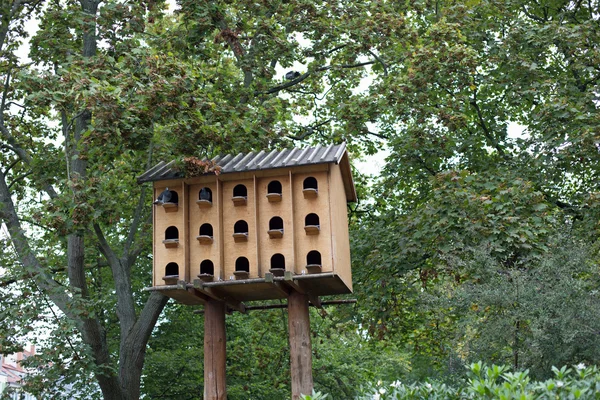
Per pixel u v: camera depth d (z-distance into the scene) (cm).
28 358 1003
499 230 1048
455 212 1127
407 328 1438
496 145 1402
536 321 820
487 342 855
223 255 789
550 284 864
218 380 808
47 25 1264
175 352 1764
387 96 1245
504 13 1360
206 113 980
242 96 1251
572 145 1188
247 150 1009
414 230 1273
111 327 1720
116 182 1210
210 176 799
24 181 1372
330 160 773
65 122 1206
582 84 1391
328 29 1291
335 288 829
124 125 896
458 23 1295
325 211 779
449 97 1316
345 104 1277
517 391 477
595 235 1163
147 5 1195
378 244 1326
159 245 803
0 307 1032
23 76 948
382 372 2572
